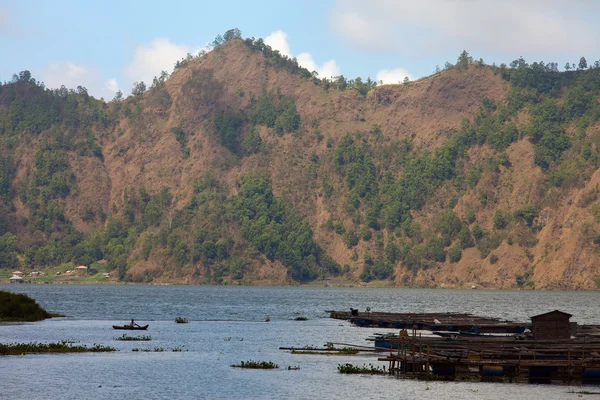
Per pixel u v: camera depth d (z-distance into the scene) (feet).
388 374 432.66
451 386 398.01
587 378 415.44
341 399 362.94
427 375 420.77
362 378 418.72
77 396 362.94
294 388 388.37
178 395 368.27
